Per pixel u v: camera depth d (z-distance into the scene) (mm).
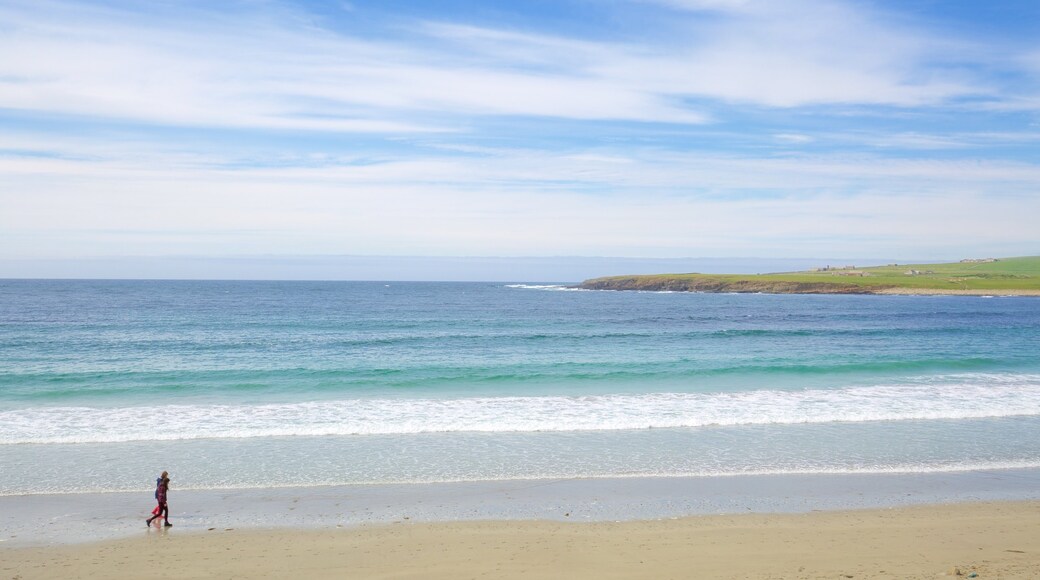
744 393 23641
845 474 14258
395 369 27797
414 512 11805
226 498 12625
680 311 78812
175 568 9312
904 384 25656
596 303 100125
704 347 37875
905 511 11828
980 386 25203
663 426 18828
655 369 28812
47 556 9797
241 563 9469
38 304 82562
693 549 9891
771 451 16125
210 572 9164
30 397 22641
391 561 9492
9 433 17578
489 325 53906
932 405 21688
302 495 12797
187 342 39188
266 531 10844
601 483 13602
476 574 8961
